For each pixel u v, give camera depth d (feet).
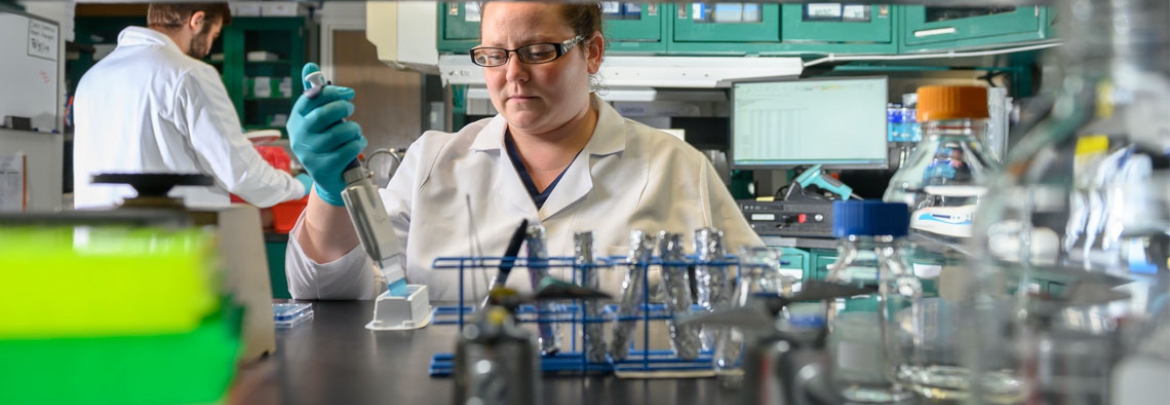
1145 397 1.50
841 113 11.00
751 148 11.44
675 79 11.71
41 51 9.55
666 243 2.66
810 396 1.71
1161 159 1.71
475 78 11.11
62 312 1.84
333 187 4.11
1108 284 1.76
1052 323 1.78
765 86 11.28
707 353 2.61
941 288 2.70
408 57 10.80
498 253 4.97
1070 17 1.72
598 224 5.14
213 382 1.96
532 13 4.75
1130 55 1.65
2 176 8.88
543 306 2.65
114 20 17.57
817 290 2.21
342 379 2.54
